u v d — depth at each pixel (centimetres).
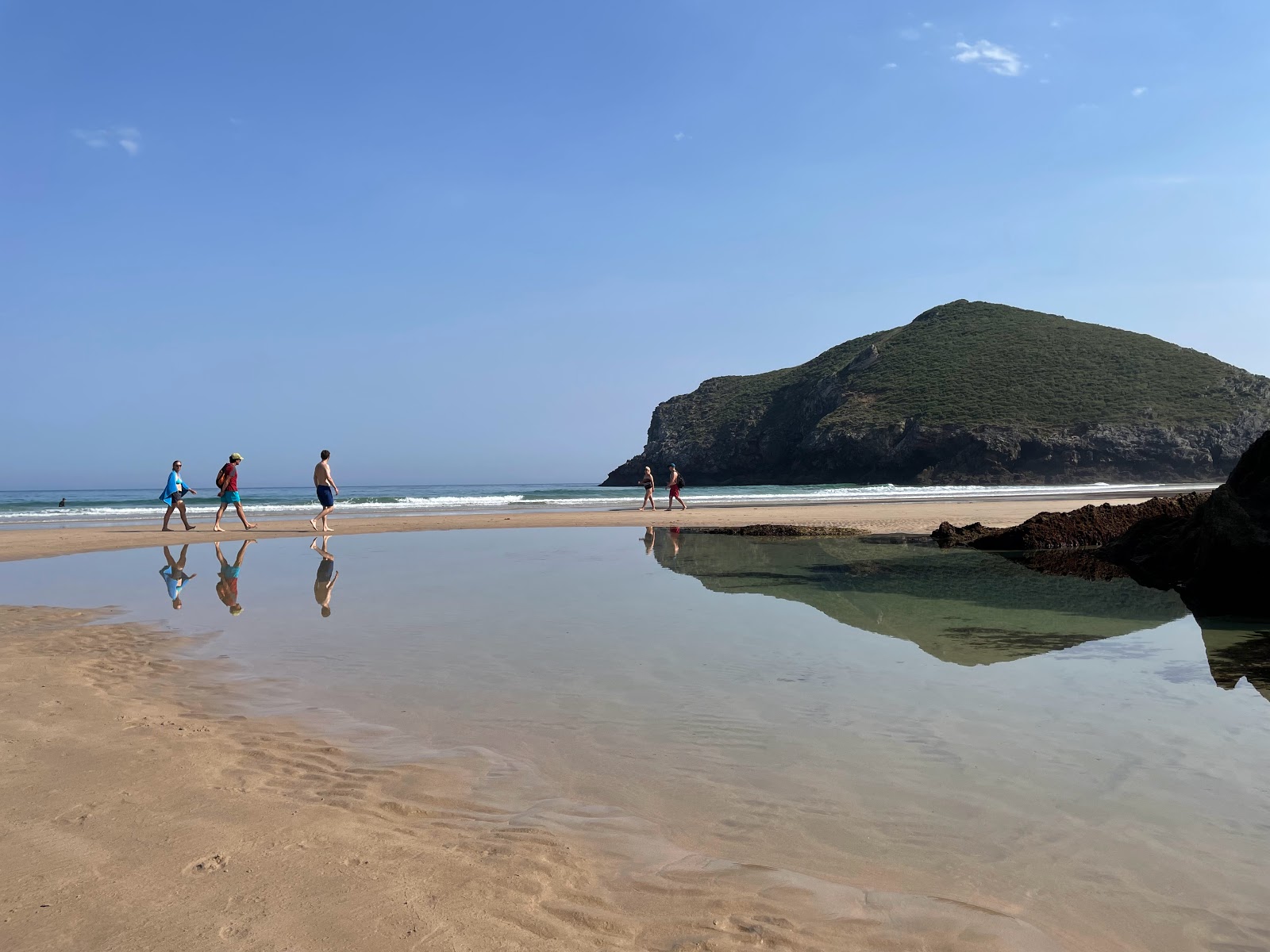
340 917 224
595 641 620
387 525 1966
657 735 398
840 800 318
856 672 525
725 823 297
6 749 366
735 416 11062
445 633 651
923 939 220
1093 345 9006
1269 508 822
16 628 684
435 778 339
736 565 1135
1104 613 755
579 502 3341
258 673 522
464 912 230
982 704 452
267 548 1414
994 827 294
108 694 468
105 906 229
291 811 301
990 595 863
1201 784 334
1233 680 507
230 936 214
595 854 271
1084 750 376
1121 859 269
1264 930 227
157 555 1318
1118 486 6369
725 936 220
